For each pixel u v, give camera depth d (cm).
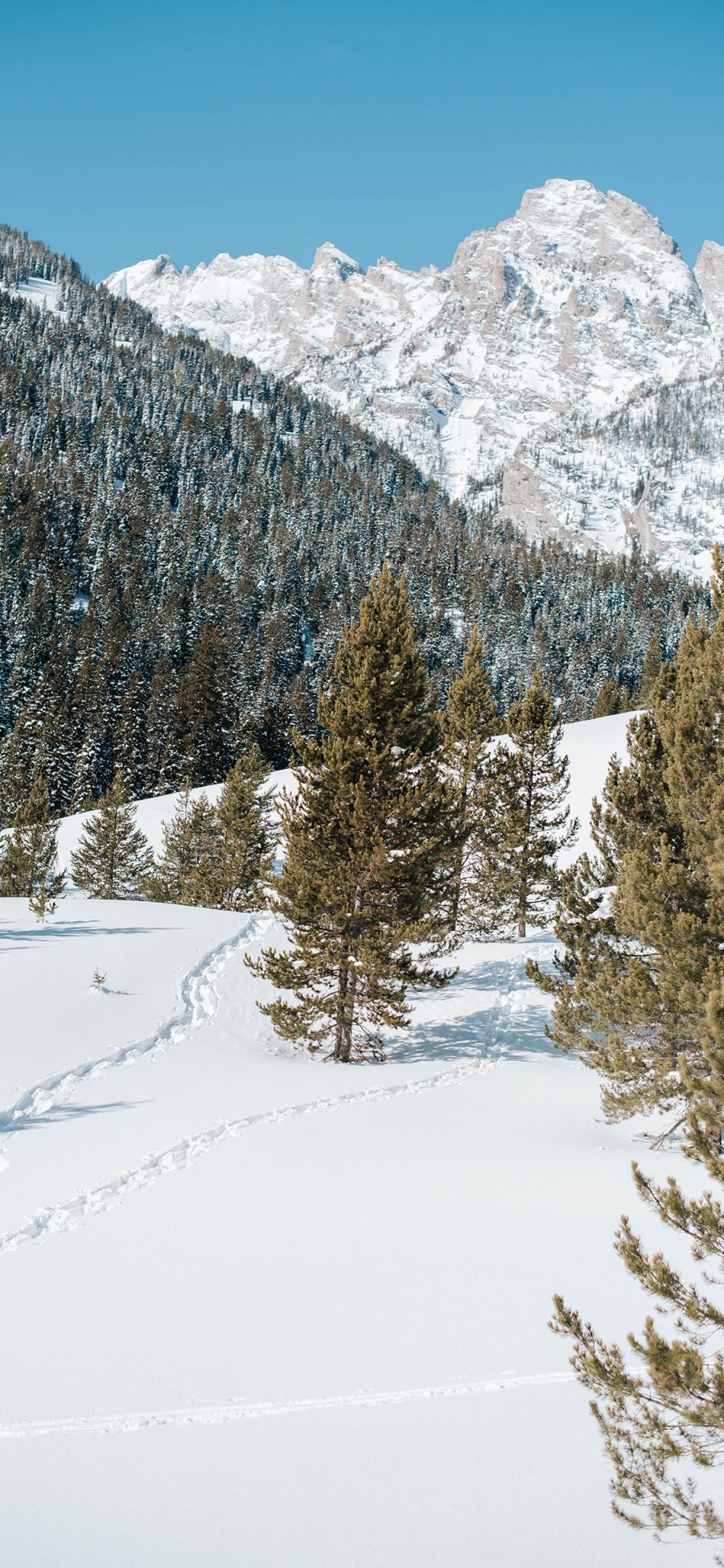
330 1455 830
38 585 14500
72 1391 957
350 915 2428
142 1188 1577
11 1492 789
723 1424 639
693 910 1786
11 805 7888
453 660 15788
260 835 4688
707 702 1805
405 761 2386
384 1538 716
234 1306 1140
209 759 8775
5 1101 1981
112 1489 791
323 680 11925
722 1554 695
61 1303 1162
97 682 9750
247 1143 1798
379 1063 2564
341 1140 1820
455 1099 2177
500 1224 1382
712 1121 774
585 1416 884
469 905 3788
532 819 3772
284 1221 1412
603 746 6462
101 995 2700
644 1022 1795
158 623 13562
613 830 2088
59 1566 689
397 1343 1033
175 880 5291
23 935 3294
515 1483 783
